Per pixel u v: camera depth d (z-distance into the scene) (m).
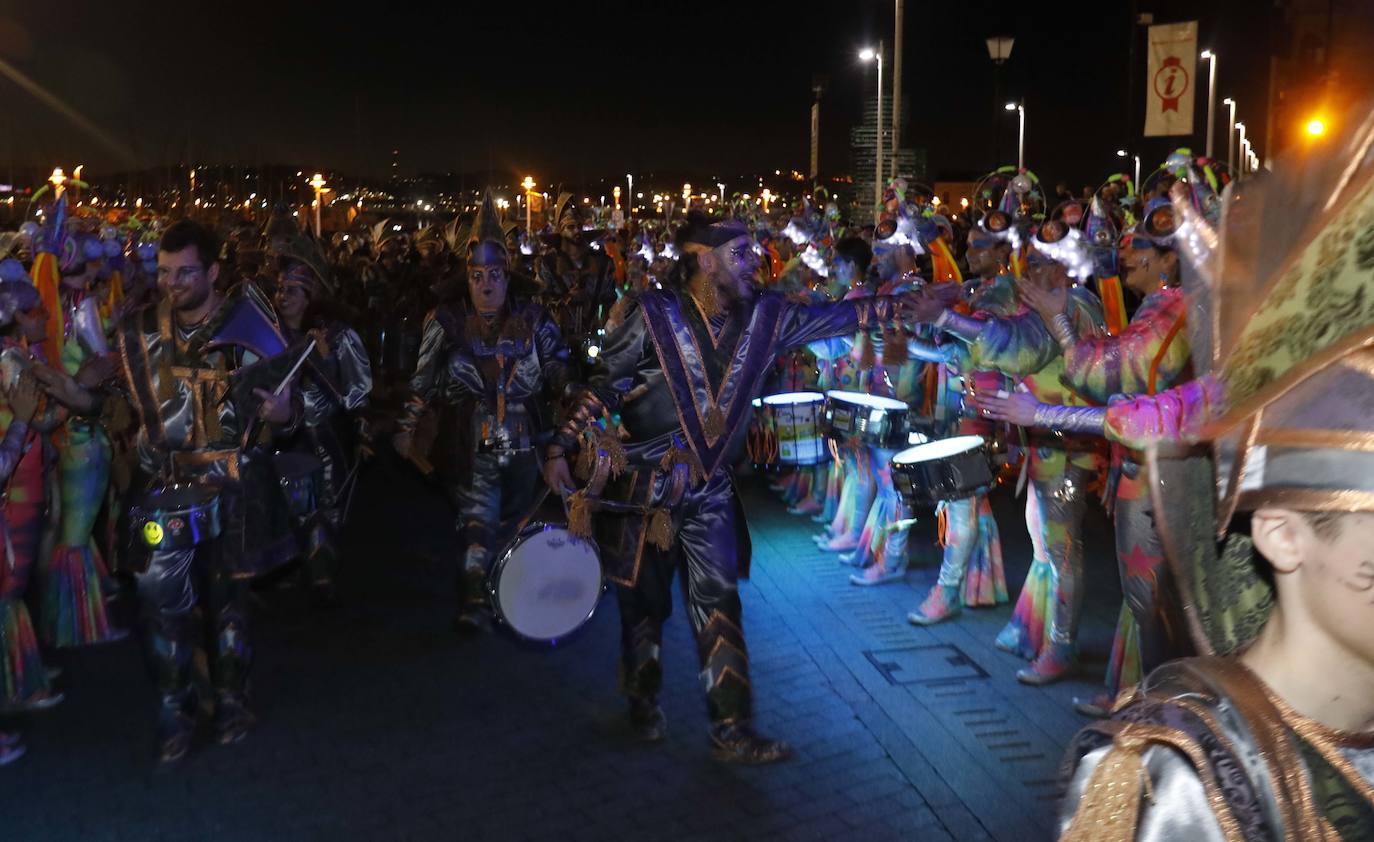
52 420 5.91
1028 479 6.15
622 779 5.07
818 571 8.27
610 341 5.20
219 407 5.27
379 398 16.77
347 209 28.06
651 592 5.43
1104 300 6.98
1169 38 17.47
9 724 5.80
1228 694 1.34
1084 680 6.10
